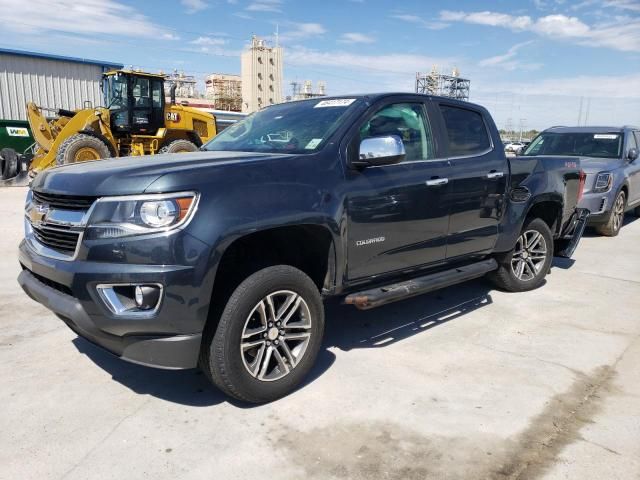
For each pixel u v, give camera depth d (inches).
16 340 167.8
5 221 372.8
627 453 112.7
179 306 113.3
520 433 120.0
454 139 184.5
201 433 119.0
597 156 377.7
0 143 658.8
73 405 130.1
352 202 143.6
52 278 122.9
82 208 119.9
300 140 152.0
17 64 861.8
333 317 195.0
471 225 186.9
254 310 125.6
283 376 133.5
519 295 224.4
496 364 155.7
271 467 107.5
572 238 254.7
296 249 146.4
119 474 104.7
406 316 196.5
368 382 143.7
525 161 213.3
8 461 108.0
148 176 115.3
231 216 118.4
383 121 160.9
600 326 188.1
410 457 111.0
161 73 627.8
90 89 946.7
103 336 118.6
